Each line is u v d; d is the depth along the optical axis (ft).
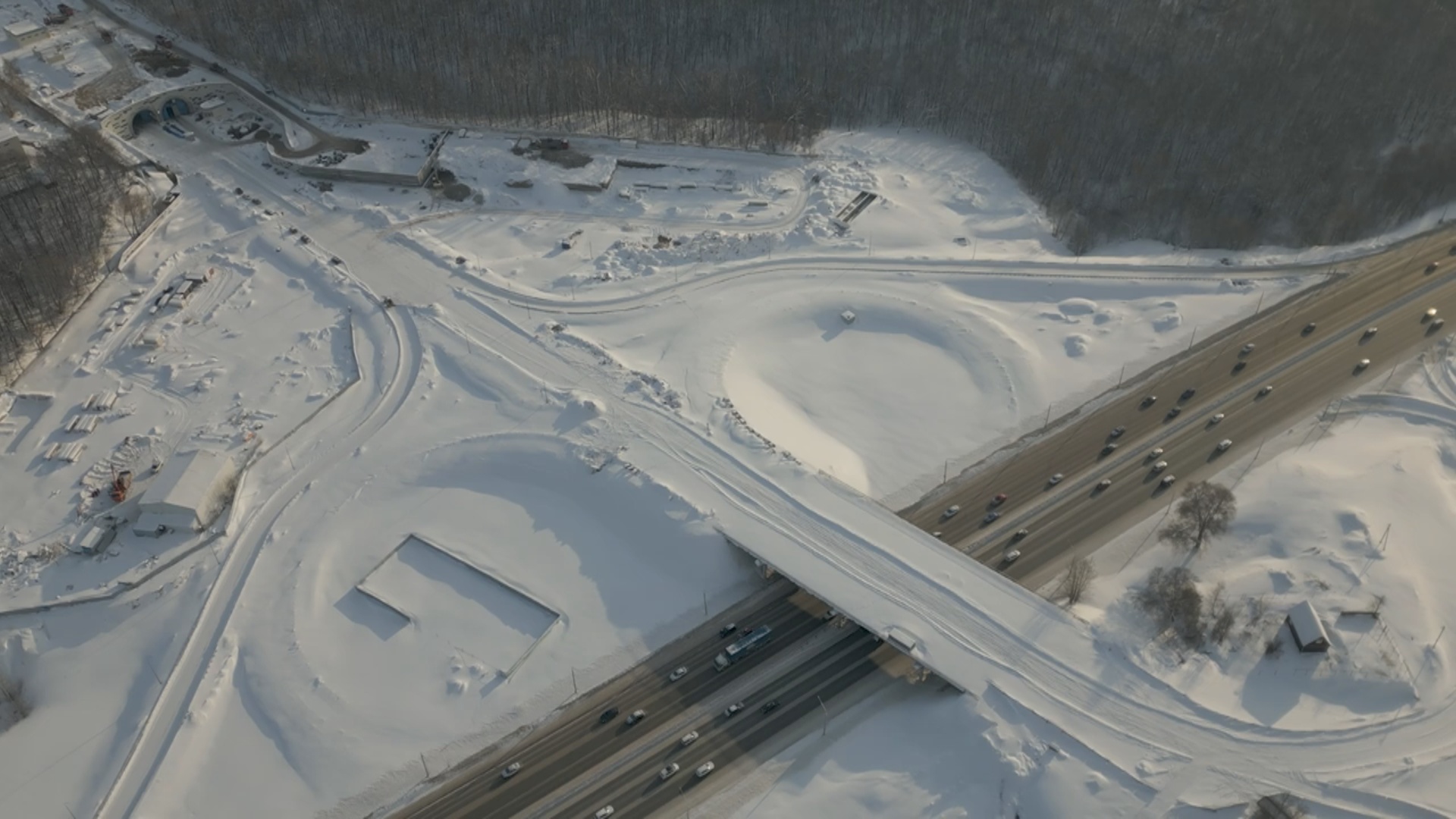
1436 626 311.68
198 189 536.42
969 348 432.25
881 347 441.27
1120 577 335.88
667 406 401.70
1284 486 358.43
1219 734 285.64
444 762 299.17
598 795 288.30
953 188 537.24
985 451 388.16
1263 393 401.08
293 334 451.94
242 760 303.68
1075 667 301.84
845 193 528.22
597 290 469.57
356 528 368.68
